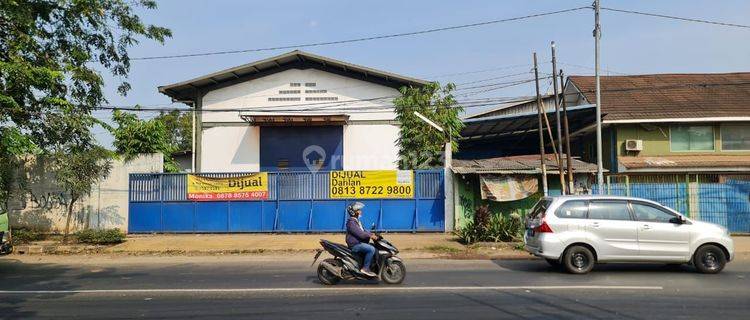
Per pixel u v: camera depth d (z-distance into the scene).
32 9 12.38
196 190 19.20
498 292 9.23
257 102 25.47
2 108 11.63
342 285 10.07
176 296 9.16
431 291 9.35
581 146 28.06
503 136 28.64
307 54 24.55
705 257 11.16
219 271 12.23
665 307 7.99
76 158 17.39
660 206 11.41
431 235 18.34
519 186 18.89
